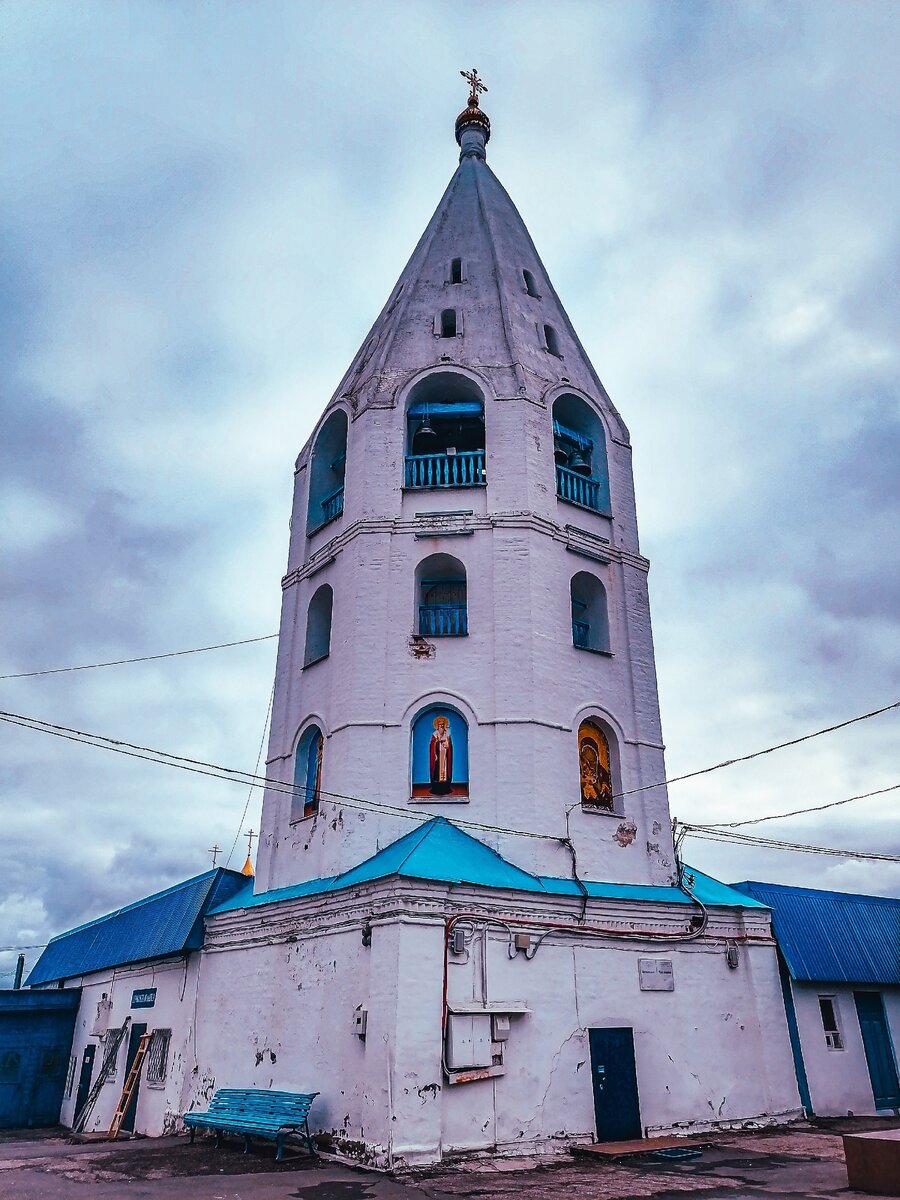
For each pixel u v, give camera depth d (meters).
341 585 23.50
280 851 22.28
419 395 25.66
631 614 24.47
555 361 26.98
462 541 23.14
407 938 16.50
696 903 20.70
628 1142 17.44
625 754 22.53
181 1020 22.62
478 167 33.84
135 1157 17.33
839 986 23.77
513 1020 17.36
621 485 26.30
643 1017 19.00
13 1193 13.59
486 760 20.78
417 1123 15.37
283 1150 16.91
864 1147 13.14
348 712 21.34
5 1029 29.23
